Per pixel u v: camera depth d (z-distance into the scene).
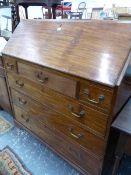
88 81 0.87
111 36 0.90
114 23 0.92
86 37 0.98
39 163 1.42
